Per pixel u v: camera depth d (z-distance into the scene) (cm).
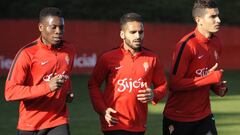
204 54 2098
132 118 1992
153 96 1973
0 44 7281
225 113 4247
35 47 1945
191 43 2086
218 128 3547
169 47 8331
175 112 2134
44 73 1944
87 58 7712
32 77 1948
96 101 2019
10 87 1911
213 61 2133
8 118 3934
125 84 1983
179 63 2080
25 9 9219
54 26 1905
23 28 7406
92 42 7781
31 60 1933
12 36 7344
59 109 1970
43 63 1941
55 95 1948
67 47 1994
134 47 1955
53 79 1856
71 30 7712
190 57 2084
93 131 3384
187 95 2108
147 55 2009
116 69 1988
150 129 3488
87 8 9512
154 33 8269
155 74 2045
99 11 9562
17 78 1922
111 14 9588
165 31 8312
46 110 1955
